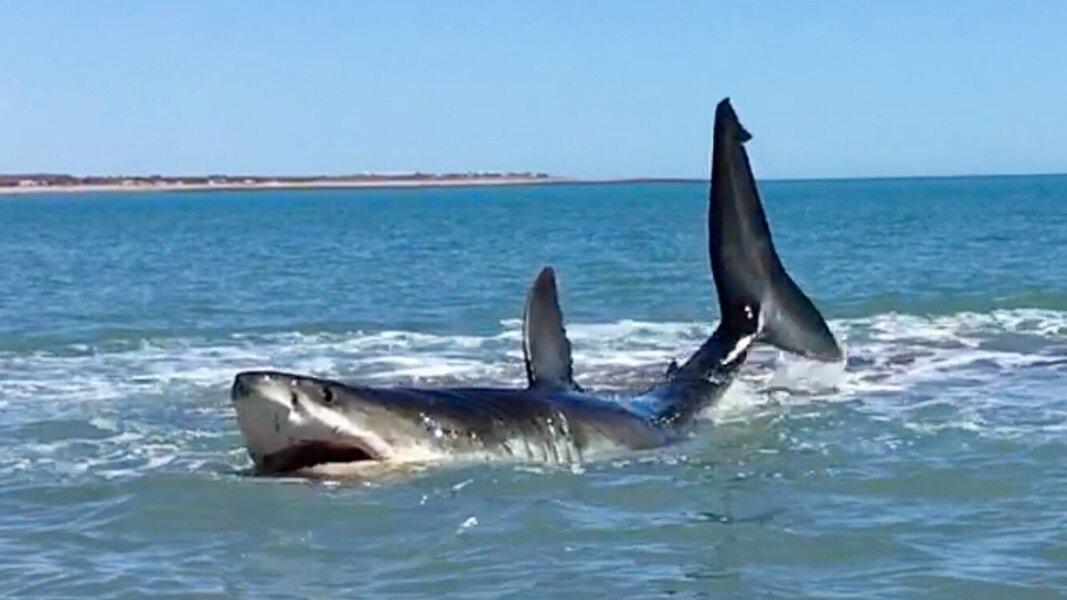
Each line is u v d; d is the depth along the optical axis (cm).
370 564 810
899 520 892
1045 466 1039
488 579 775
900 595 734
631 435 1145
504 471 1025
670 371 1341
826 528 873
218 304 2731
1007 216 7419
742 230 1362
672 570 786
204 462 1102
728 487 993
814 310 1385
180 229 7875
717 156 1364
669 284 3064
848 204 11806
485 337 2039
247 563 817
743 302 1365
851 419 1255
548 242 5419
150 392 1492
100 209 15412
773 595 737
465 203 16350
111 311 2575
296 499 955
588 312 2444
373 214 11331
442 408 1056
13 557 838
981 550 816
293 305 2689
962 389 1424
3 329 2217
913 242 4766
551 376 1180
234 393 1000
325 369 1675
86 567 813
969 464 1051
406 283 3278
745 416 1276
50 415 1347
